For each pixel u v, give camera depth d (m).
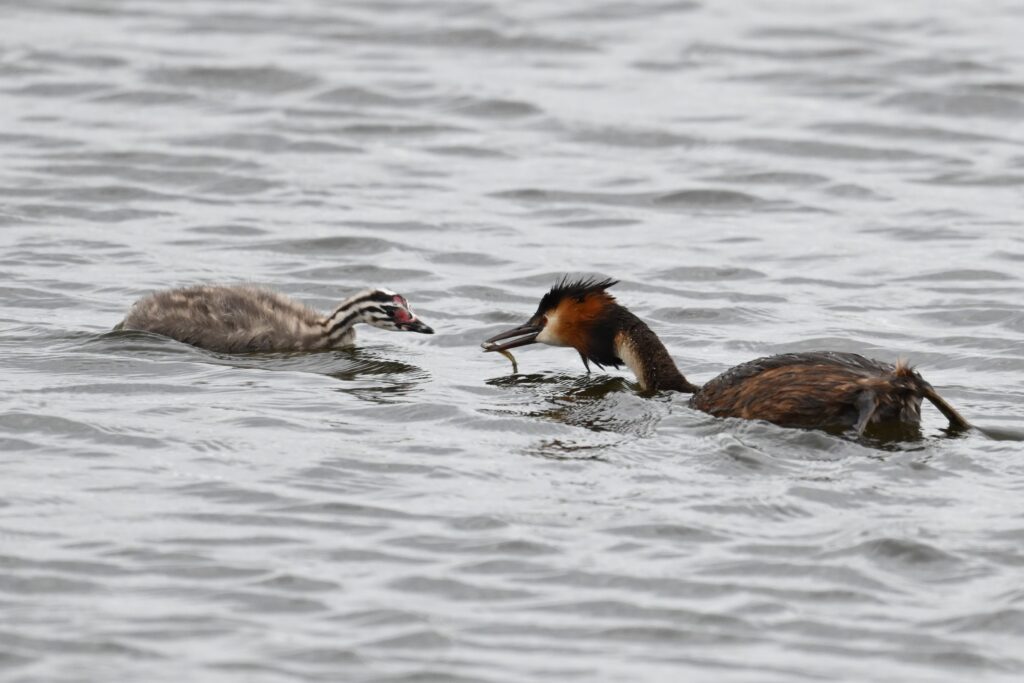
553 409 13.91
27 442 12.56
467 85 26.66
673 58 28.39
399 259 19.31
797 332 16.77
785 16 30.91
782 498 11.63
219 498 11.55
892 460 12.38
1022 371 15.48
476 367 15.55
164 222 20.44
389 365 15.56
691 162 23.47
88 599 9.99
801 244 20.12
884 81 26.97
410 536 10.99
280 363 15.53
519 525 11.19
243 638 9.60
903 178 22.83
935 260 19.38
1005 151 23.88
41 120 24.36
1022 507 11.49
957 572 10.50
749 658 9.55
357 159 23.34
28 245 19.17
